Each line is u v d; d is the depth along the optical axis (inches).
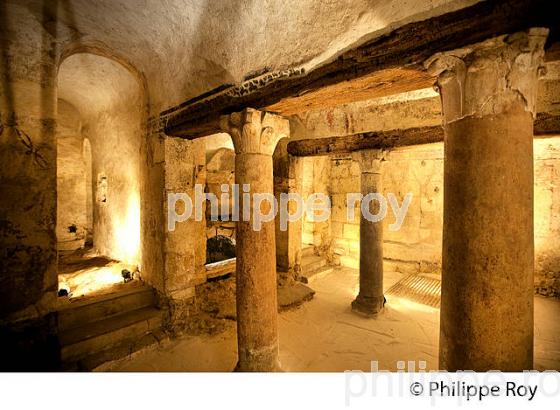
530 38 49.0
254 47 95.0
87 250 245.8
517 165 52.8
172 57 130.9
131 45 139.6
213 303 182.5
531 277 55.1
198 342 144.7
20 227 119.3
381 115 187.0
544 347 148.3
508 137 52.8
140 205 170.1
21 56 117.6
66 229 270.2
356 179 302.5
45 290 125.2
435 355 141.8
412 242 274.7
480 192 54.4
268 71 91.5
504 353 54.6
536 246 219.9
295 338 155.9
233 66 103.2
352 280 261.4
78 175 274.8
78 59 167.6
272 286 108.7
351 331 163.9
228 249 274.2
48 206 125.1
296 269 251.8
